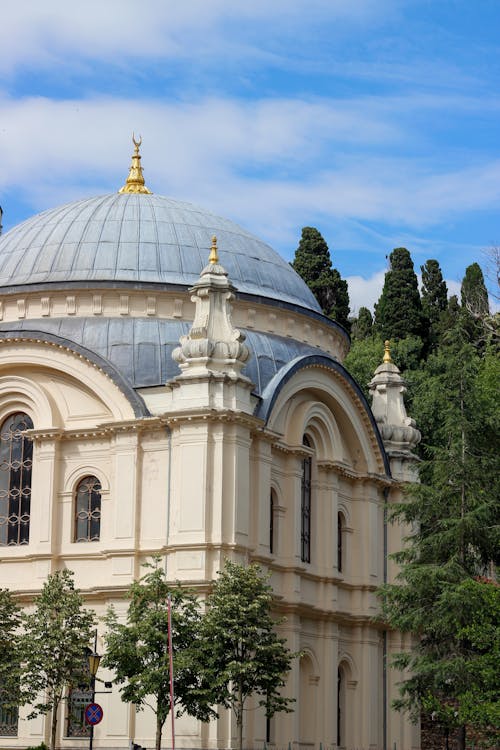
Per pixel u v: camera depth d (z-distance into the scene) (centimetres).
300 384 5747
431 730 6794
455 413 5288
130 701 4650
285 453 5694
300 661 5734
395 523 6378
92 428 5366
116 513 5216
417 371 8706
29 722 5172
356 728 5997
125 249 5928
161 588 4653
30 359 5472
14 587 5394
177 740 4859
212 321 5244
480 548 5197
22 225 6344
